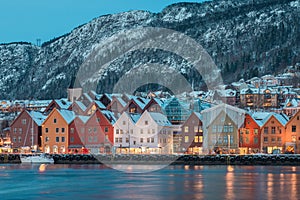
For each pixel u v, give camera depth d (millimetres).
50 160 134875
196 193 66938
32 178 89000
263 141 141875
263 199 61438
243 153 137875
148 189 71562
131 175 95438
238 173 98875
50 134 148375
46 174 97938
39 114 156250
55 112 148375
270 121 141875
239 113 140375
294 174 96125
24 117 152750
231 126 138000
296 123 140000
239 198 62219
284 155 125250
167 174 97250
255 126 142375
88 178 89000
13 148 152875
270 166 122625
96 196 64188
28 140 152000
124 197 63188
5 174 98125
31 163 136125
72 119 148125
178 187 73375
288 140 140250
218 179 85938
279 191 68938
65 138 147125
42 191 69750
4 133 182125
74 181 83875
